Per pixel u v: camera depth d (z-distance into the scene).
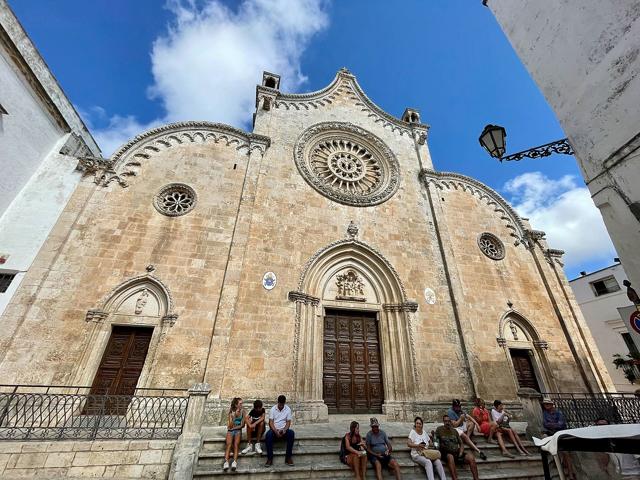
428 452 8.76
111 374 11.40
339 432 10.55
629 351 25.47
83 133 16.36
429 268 17.33
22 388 10.11
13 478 7.32
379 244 17.28
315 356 13.58
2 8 11.95
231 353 12.38
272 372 12.50
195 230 14.59
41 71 13.64
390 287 16.19
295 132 19.84
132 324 12.15
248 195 16.05
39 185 13.33
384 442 8.82
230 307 13.01
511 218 21.09
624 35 4.62
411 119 24.95
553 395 15.19
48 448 7.77
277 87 21.94
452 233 19.05
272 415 9.13
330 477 8.21
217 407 11.15
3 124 12.12
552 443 5.71
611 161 4.66
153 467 7.97
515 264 19.11
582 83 5.29
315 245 16.08
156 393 11.06
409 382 13.96
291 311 13.92
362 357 14.66
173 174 15.95
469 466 9.34
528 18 6.59
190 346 12.12
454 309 16.28
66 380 10.58
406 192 19.95
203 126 17.91
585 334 17.38
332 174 19.53
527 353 16.70
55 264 12.15
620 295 26.50
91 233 13.24
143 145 16.31
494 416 11.17
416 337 14.99
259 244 15.04
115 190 14.57
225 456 8.24
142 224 14.12
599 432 5.23
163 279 13.09
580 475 5.29
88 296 12.02
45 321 11.16
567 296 18.67
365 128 22.12
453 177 21.39
